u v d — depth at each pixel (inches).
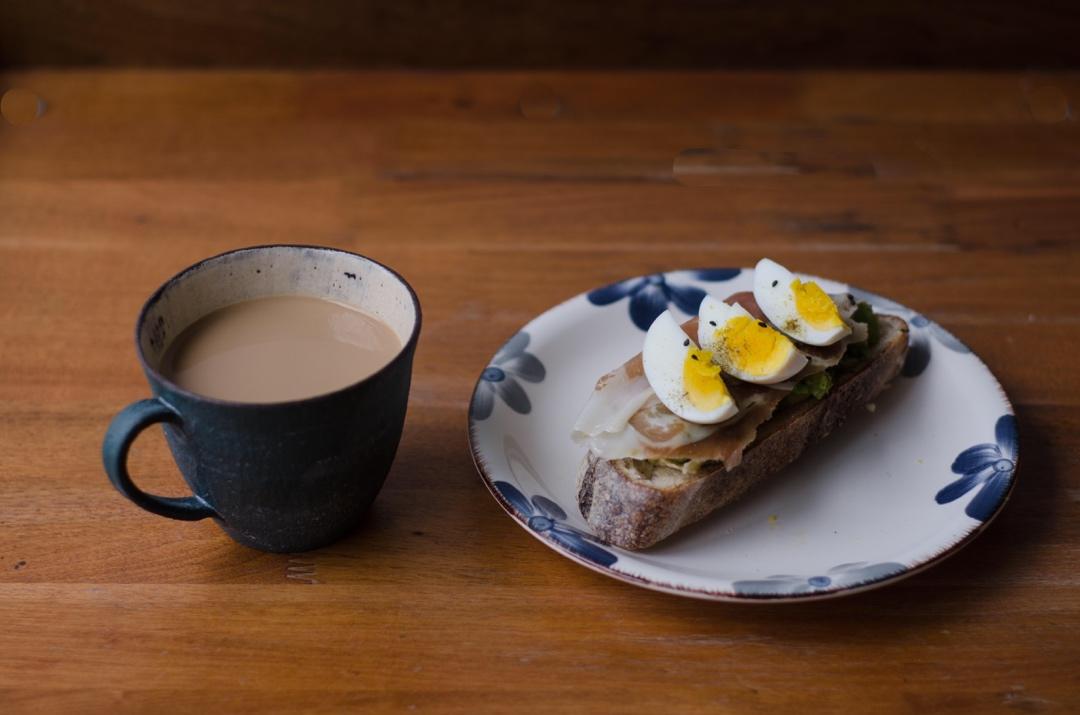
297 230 30.9
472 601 21.3
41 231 30.7
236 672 20.2
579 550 20.6
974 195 32.3
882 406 24.5
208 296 22.1
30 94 36.7
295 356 21.3
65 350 26.8
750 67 39.8
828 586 20.0
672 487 21.4
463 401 25.3
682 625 20.9
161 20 38.0
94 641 20.6
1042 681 20.0
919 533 21.8
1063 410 25.1
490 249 30.2
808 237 30.7
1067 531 22.5
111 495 23.2
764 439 22.5
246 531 21.4
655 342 22.2
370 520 22.8
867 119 35.9
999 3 38.3
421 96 36.9
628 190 32.7
